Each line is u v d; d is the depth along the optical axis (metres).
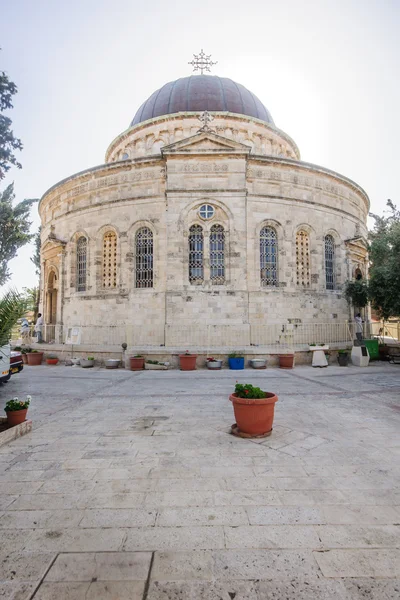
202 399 11.34
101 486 5.39
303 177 23.25
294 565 3.63
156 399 11.41
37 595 3.24
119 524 4.39
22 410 8.23
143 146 28.55
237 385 8.00
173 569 3.59
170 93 29.58
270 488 5.29
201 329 20.05
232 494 5.11
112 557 3.78
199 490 5.24
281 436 7.61
